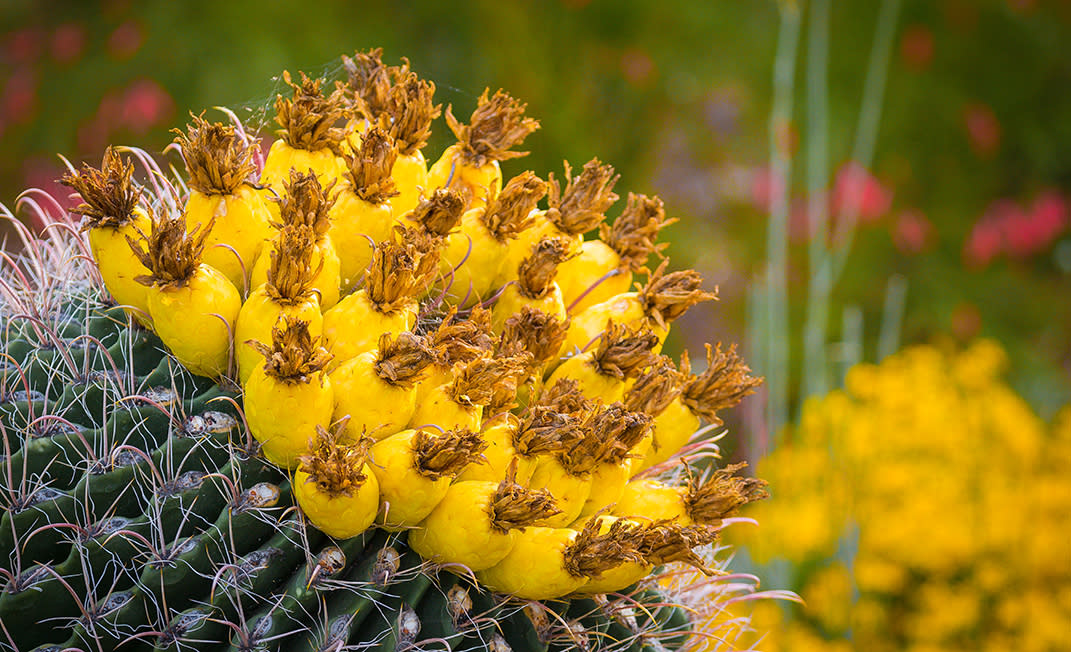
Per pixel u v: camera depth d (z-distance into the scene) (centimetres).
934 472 222
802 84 338
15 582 107
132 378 109
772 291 187
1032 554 221
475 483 108
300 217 109
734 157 318
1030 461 237
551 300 114
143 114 281
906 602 217
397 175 114
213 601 106
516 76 291
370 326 109
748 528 200
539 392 113
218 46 289
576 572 108
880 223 348
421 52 291
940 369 249
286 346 106
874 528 212
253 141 114
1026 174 385
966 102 372
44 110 292
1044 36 379
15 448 109
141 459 108
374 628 108
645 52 315
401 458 106
